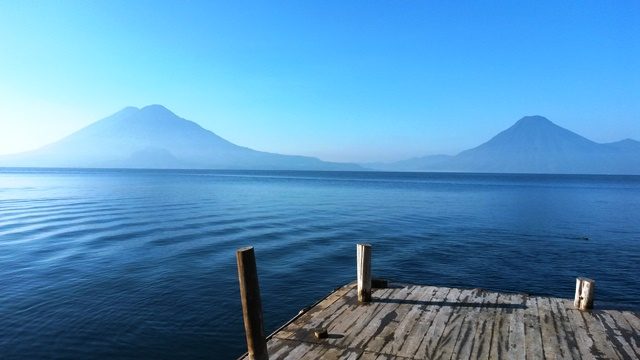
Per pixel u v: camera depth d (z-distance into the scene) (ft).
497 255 63.52
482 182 401.70
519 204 152.15
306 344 21.66
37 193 186.29
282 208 128.26
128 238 74.13
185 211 117.29
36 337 32.73
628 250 68.59
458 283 48.75
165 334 33.58
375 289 31.73
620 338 22.85
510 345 21.74
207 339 32.86
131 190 212.84
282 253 62.64
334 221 98.89
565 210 131.54
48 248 65.16
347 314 26.04
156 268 53.11
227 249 65.16
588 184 374.22
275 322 36.58
